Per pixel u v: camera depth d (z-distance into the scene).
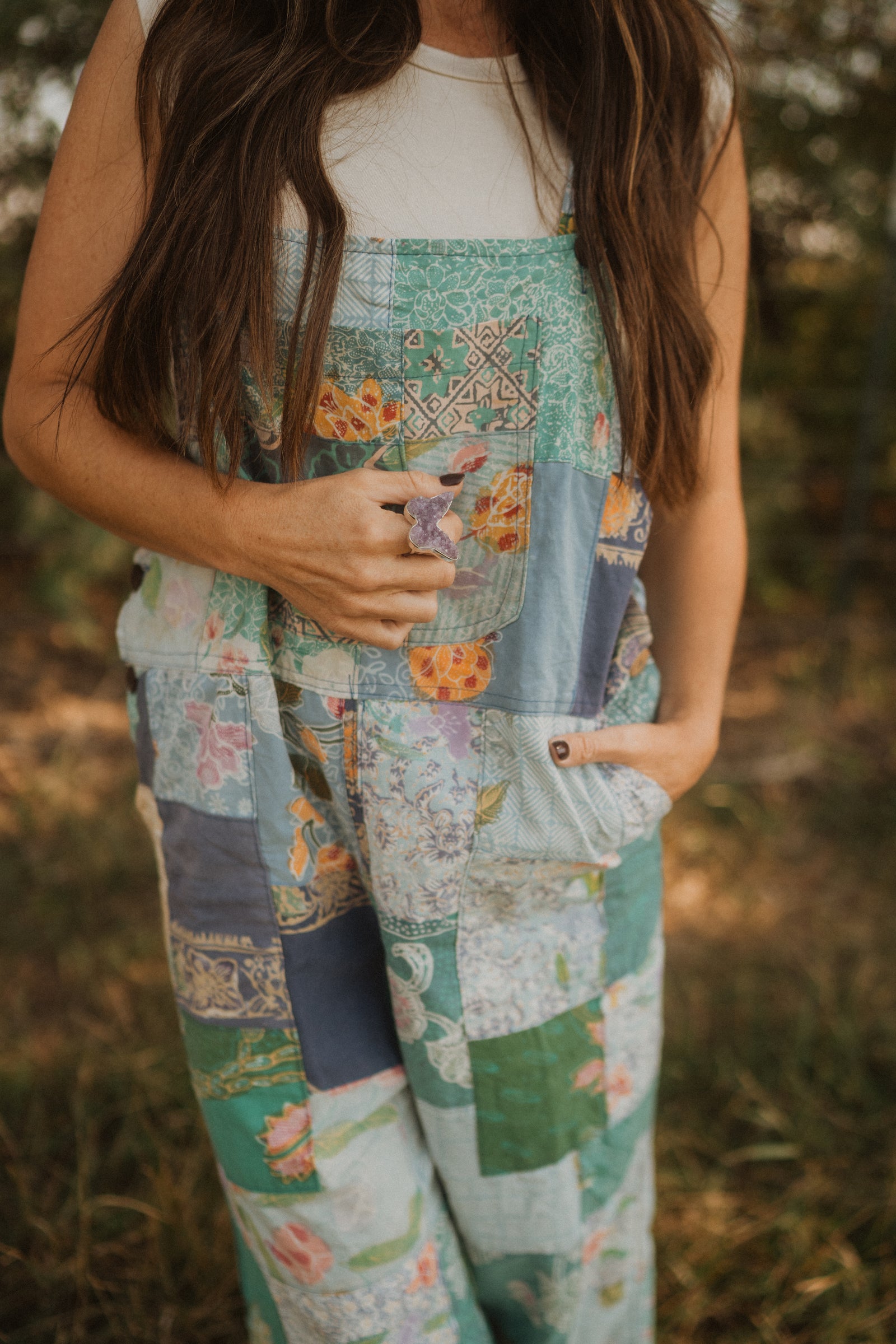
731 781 2.87
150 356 0.86
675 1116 1.81
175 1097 1.79
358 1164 0.98
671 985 2.12
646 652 1.04
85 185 0.85
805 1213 1.62
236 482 0.86
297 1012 0.95
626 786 0.97
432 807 0.89
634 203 0.85
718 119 0.96
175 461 0.89
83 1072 1.82
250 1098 0.97
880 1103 1.83
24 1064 1.87
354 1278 0.98
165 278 0.82
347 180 0.80
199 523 0.85
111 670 3.44
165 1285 1.47
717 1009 2.06
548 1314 1.09
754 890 2.45
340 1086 0.98
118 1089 1.81
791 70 3.01
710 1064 1.91
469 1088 0.98
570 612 0.89
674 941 2.27
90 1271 1.51
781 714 3.23
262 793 0.89
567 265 0.83
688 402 0.94
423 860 0.90
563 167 0.84
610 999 1.04
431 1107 0.99
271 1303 1.06
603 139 0.84
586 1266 1.10
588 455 0.87
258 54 0.79
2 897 2.36
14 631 3.59
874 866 2.54
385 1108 1.01
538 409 0.84
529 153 0.84
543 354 0.83
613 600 0.92
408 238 0.80
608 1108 1.07
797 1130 1.76
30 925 2.29
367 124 0.80
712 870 2.52
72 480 0.90
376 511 0.81
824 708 3.27
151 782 0.96
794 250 3.34
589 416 0.87
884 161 3.15
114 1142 1.74
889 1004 2.06
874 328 3.34
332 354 0.82
